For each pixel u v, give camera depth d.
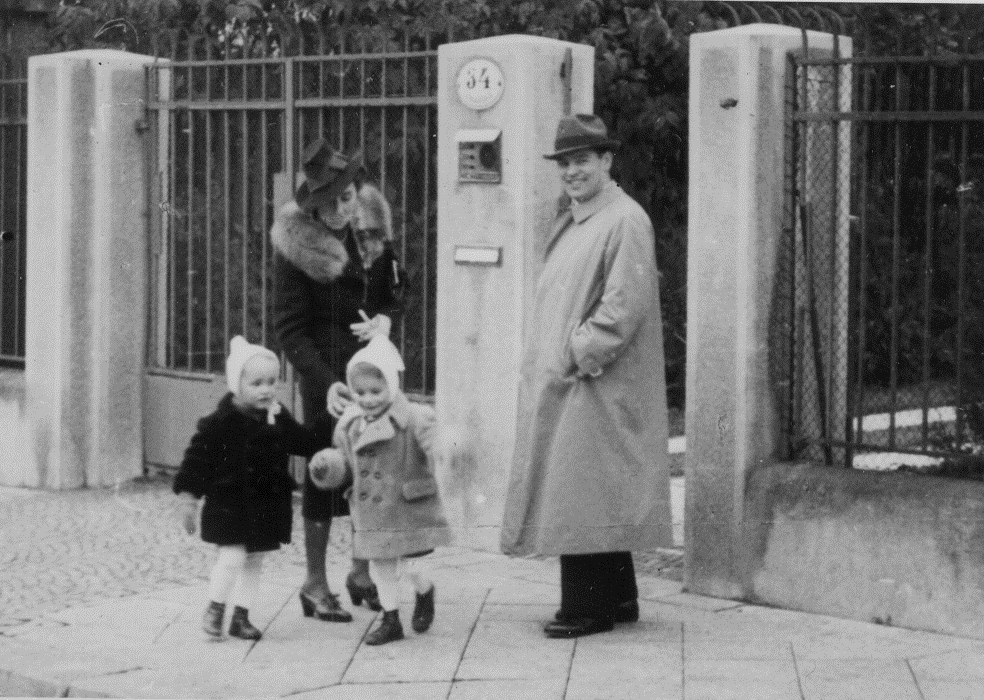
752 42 7.15
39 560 8.28
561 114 8.30
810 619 6.95
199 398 10.05
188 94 10.02
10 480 10.38
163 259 10.28
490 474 8.34
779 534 7.13
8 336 10.84
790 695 5.92
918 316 7.39
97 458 10.23
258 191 9.84
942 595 6.70
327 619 7.02
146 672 6.33
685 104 12.17
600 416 6.58
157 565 8.14
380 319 7.18
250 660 6.47
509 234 8.22
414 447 6.60
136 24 11.15
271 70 9.70
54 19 11.66
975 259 7.19
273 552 8.31
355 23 10.05
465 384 8.40
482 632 6.80
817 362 7.30
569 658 6.42
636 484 6.60
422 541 6.61
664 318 12.47
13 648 6.68
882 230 7.45
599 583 6.73
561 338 6.62
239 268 10.02
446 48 8.38
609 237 6.55
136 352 10.33
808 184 7.39
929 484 6.78
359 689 6.09
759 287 7.23
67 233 10.05
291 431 6.77
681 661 6.35
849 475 7.00
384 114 8.88
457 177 8.35
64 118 9.98
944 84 7.29
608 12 11.59
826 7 10.22
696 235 7.33
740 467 7.24
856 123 7.25
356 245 7.23
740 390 7.22
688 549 7.42
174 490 6.71
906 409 7.40
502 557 8.23
